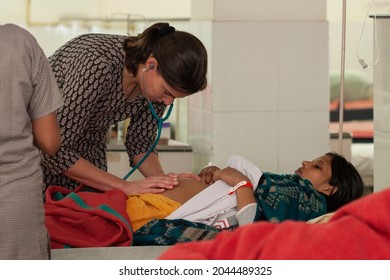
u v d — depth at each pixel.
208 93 3.83
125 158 4.04
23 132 1.71
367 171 5.67
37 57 1.73
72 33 5.32
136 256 2.14
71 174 2.46
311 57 3.84
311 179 2.79
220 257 0.94
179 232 2.37
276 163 3.85
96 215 2.32
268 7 3.78
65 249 2.21
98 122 2.53
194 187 2.63
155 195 2.54
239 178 2.55
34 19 5.27
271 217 2.49
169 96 2.32
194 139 4.19
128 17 4.98
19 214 1.70
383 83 3.13
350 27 5.44
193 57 2.22
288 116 3.85
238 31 3.76
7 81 1.67
